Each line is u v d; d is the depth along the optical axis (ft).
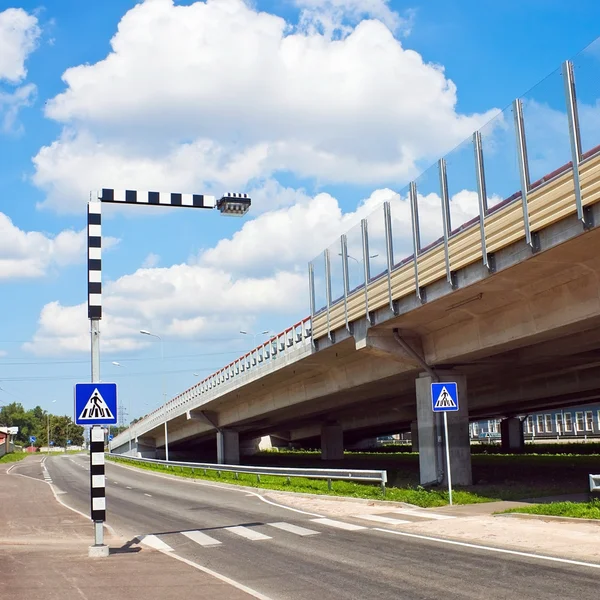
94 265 52.49
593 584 33.06
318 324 112.06
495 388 148.25
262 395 180.04
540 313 71.87
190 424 249.14
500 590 32.73
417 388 99.04
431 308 81.71
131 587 37.01
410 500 74.54
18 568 44.50
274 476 125.08
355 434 272.10
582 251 59.11
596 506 57.00
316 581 37.09
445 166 73.26
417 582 35.55
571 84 53.88
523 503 69.97
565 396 156.46
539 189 57.82
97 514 49.60
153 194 55.72
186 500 97.04
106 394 50.55
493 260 65.77
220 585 36.86
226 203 56.75
